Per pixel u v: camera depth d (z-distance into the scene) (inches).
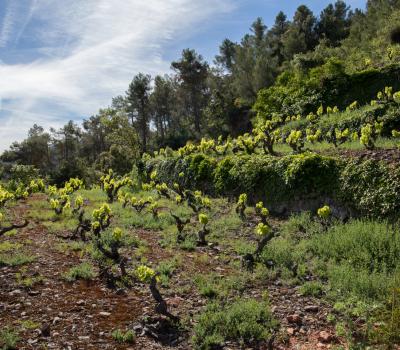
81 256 360.8
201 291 290.7
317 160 469.4
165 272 325.7
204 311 264.7
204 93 2345.0
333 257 338.0
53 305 267.3
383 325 235.0
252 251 369.1
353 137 541.6
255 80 1358.3
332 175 447.5
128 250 382.3
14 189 813.9
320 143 610.5
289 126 807.1
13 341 217.8
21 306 262.5
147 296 288.4
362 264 312.0
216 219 494.3
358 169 425.4
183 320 252.8
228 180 590.9
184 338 236.1
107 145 2955.2
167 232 444.5
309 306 267.7
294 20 1845.5
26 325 238.2
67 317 252.8
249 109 1461.6
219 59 2272.4
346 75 872.9
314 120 762.8
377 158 430.6
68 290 291.6
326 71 889.5
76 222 477.1
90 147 3043.8
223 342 231.3
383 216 380.5
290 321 253.3
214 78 2009.1
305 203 466.6
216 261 357.1
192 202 585.0
